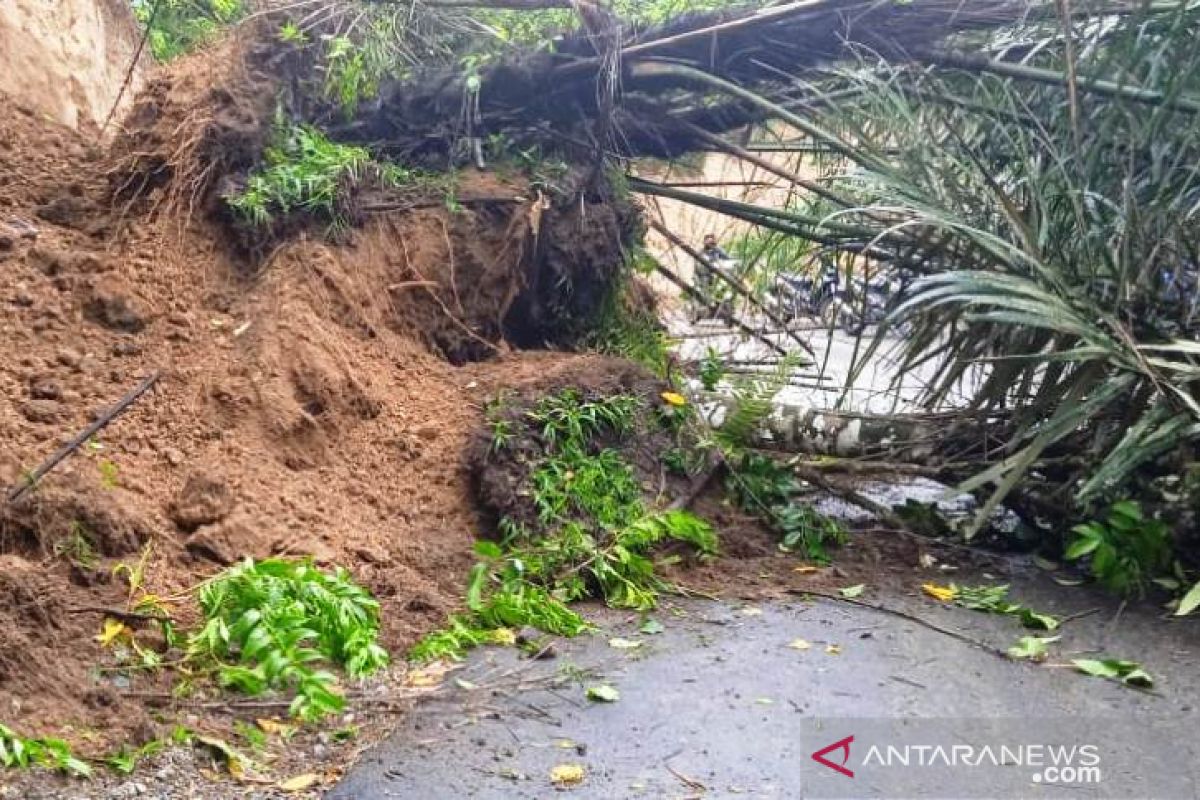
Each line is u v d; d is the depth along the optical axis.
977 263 5.75
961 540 5.84
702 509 5.63
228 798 3.08
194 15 8.24
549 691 3.87
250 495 4.61
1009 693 4.03
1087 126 5.66
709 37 6.50
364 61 6.74
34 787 2.96
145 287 5.37
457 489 5.14
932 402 5.96
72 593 3.89
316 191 5.87
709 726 3.66
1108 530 5.23
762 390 6.49
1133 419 5.15
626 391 5.80
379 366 5.59
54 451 4.43
